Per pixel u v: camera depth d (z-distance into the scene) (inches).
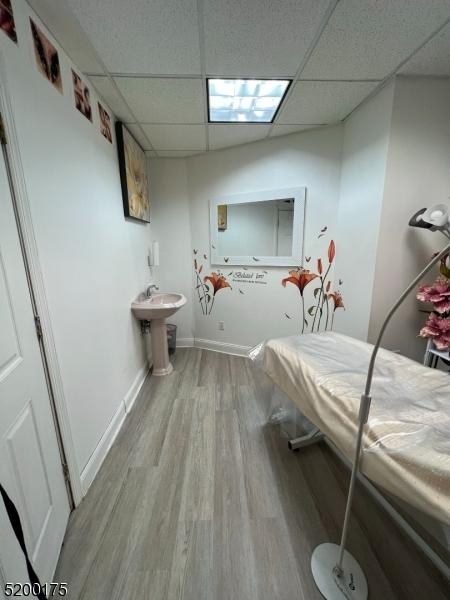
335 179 92.3
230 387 96.3
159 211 121.3
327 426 43.4
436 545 44.4
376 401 40.9
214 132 92.4
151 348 109.6
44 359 43.6
